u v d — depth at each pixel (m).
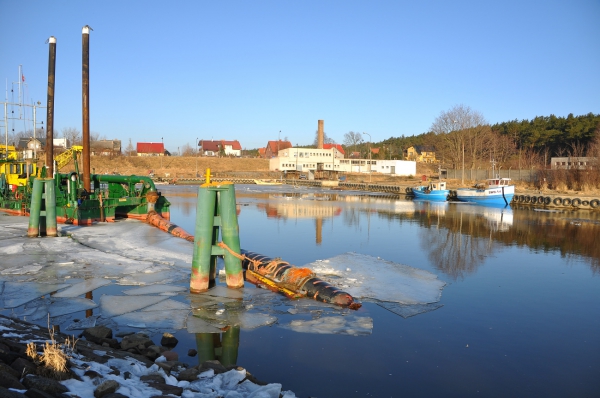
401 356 8.95
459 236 24.95
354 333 9.99
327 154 109.81
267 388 6.67
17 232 19.95
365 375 8.11
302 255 18.70
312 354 8.87
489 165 86.06
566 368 8.68
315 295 11.98
